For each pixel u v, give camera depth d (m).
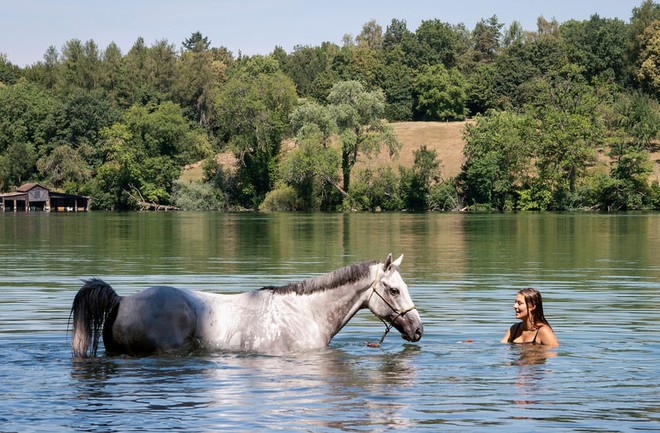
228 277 26.89
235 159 147.88
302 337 13.21
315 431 9.25
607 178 111.75
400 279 13.74
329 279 13.52
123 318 12.62
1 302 20.38
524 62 178.00
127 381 11.45
